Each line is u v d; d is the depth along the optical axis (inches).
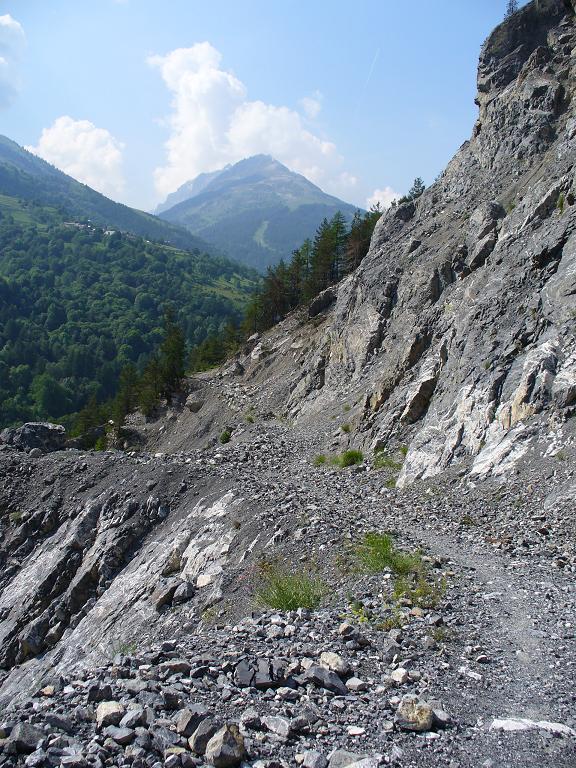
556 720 289.3
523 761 250.8
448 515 823.1
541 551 631.8
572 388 882.8
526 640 397.7
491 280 1263.5
